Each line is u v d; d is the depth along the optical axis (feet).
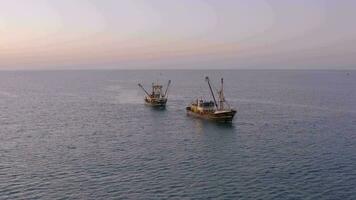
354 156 311.06
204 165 288.71
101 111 595.88
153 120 501.97
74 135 403.95
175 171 273.75
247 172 270.87
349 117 520.01
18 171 273.75
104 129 439.22
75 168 280.92
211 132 416.46
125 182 250.57
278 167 282.15
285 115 542.57
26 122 489.67
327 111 584.40
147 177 260.83
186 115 544.62
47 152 328.70
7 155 318.24
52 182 250.78
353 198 224.33
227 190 237.04
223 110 486.79
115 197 226.38
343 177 258.57
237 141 370.53
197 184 247.50
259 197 226.17
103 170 276.21
